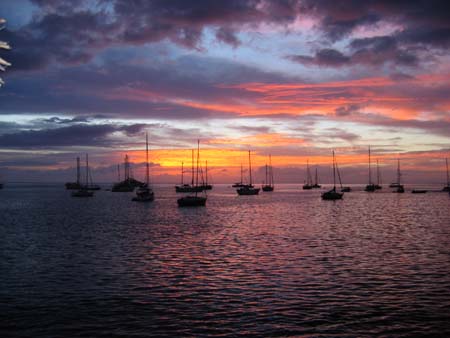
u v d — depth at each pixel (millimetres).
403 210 91375
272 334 18141
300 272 29250
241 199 148500
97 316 20359
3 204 117625
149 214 82125
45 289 25047
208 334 18203
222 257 35000
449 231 52812
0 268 30828
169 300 22812
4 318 20109
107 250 38656
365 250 38219
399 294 23781
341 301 22500
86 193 162000
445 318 19984
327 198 136750
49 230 54875
